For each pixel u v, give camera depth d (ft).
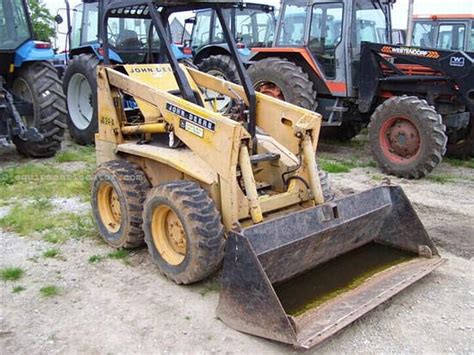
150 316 10.73
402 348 9.73
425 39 36.55
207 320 10.55
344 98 24.25
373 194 12.26
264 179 13.03
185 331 10.21
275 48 25.68
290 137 12.83
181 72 12.60
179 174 12.49
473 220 16.29
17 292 11.68
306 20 24.56
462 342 9.91
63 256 13.43
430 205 17.72
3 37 21.83
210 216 10.96
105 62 14.37
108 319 10.64
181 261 11.59
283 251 10.47
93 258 13.21
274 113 13.03
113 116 14.17
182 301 11.25
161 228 12.10
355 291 10.95
